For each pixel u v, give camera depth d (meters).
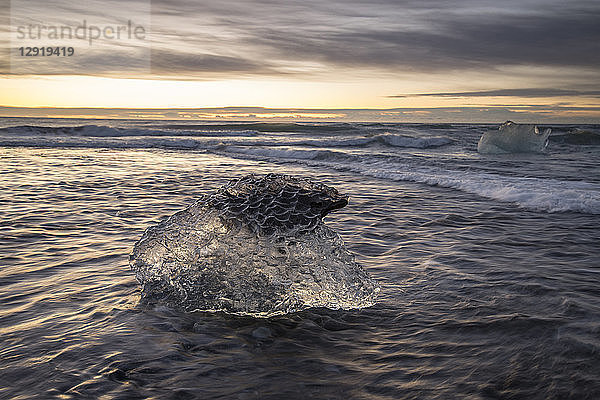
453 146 23.16
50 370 2.09
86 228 5.04
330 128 33.59
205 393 1.92
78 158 13.95
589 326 2.52
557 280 3.39
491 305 2.88
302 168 12.55
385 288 3.24
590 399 1.83
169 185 8.68
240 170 11.70
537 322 2.59
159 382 2.00
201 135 28.75
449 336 2.46
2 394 1.90
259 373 2.09
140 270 3.21
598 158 16.53
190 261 3.00
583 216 6.04
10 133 25.20
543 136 19.30
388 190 8.52
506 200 7.36
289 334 2.52
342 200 3.12
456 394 1.91
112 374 2.06
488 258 4.02
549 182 9.46
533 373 2.04
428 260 3.96
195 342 2.41
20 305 2.87
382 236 4.88
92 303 2.90
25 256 3.93
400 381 2.02
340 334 2.53
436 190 8.55
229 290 2.84
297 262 2.90
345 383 2.01
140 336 2.45
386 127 35.38
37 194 7.27
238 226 2.96
